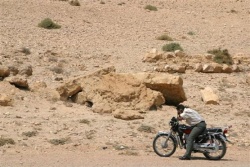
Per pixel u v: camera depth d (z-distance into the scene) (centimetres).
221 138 3378
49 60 6222
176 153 3609
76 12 9594
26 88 4862
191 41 8556
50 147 3550
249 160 3394
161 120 4406
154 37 8550
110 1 11225
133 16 10156
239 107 5100
